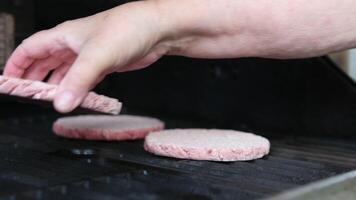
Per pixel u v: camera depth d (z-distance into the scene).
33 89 0.46
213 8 0.51
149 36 0.49
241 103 0.80
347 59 0.82
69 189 0.45
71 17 0.81
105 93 0.87
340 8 0.51
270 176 0.50
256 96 0.79
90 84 0.44
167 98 0.86
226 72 0.81
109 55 0.45
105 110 0.50
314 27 0.52
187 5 0.51
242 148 0.55
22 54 0.53
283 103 0.77
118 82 0.88
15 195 0.43
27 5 0.81
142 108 0.89
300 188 0.39
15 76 0.55
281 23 0.51
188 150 0.55
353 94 0.70
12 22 0.75
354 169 0.53
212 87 0.83
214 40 0.53
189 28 0.52
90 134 0.64
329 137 0.73
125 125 0.67
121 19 0.48
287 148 0.64
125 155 0.58
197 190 0.46
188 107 0.85
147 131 0.66
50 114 0.85
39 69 0.56
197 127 0.78
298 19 0.51
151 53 0.53
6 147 0.60
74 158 0.56
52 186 0.46
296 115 0.76
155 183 0.47
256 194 0.45
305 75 0.74
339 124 0.72
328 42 0.53
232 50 0.54
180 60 0.84
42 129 0.73
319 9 0.51
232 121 0.82
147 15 0.50
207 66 0.82
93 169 0.52
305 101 0.75
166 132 0.63
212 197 0.44
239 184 0.47
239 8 0.51
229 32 0.52
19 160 0.55
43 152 0.58
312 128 0.74
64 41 0.51
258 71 0.78
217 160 0.55
